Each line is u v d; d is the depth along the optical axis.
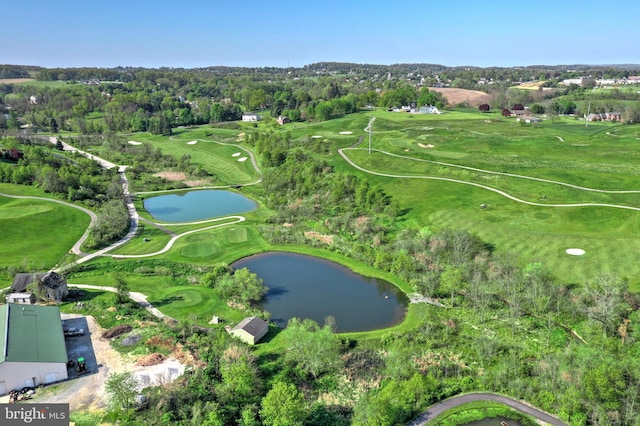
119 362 58.72
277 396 47.25
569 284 73.69
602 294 67.50
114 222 106.25
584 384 47.84
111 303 73.44
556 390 51.12
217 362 58.44
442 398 52.62
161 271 85.75
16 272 82.88
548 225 94.88
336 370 57.97
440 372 56.44
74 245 98.12
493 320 68.44
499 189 116.12
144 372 56.62
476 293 72.31
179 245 99.12
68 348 61.53
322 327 67.50
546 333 64.62
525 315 69.12
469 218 100.88
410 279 80.56
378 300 76.25
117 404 49.56
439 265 82.81
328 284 81.88
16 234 100.00
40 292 72.56
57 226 106.25
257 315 70.75
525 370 55.31
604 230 90.88
